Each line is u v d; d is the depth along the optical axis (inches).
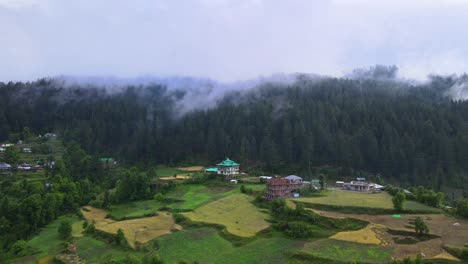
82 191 5625.0
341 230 3442.4
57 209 4889.3
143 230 3853.3
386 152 6599.4
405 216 3735.2
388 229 3351.4
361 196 4598.9
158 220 4188.0
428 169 6525.6
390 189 4874.5
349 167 6633.9
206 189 5502.0
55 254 3535.9
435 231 3262.8
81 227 4318.4
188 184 5831.7
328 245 3090.6
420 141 6830.7
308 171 6560.0
